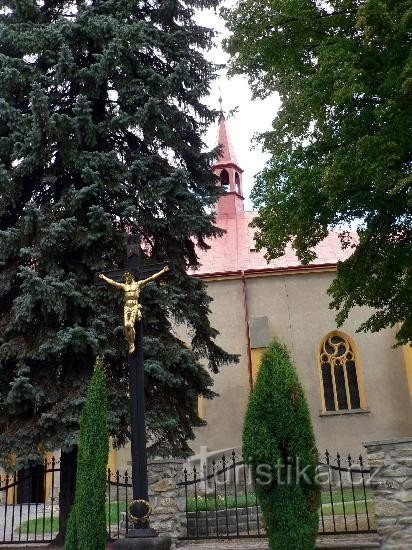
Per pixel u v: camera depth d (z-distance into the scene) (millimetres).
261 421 7316
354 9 11555
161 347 10031
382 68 10641
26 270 9172
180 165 11883
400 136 10156
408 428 18828
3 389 9711
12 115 10211
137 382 7230
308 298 20469
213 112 12016
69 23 10625
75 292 9438
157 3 12078
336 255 21297
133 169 10547
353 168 10070
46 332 9531
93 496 7391
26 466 9070
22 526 13273
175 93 11359
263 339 19469
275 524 7059
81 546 7234
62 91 11094
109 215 10016
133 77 11102
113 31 10648
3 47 11031
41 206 10602
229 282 20938
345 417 19141
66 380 9664
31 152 10141
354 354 19953
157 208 10930
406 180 9141
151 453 10070
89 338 9266
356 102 10695
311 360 19828
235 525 10430
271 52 12477
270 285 20734
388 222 12016
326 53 10195
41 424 8961
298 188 11164
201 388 11078
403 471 7918
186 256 11875
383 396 19250
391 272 12305
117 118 10500
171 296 10297
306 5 11672
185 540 8984
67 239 9852
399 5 9812
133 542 6508
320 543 8031
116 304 9898
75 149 10219
